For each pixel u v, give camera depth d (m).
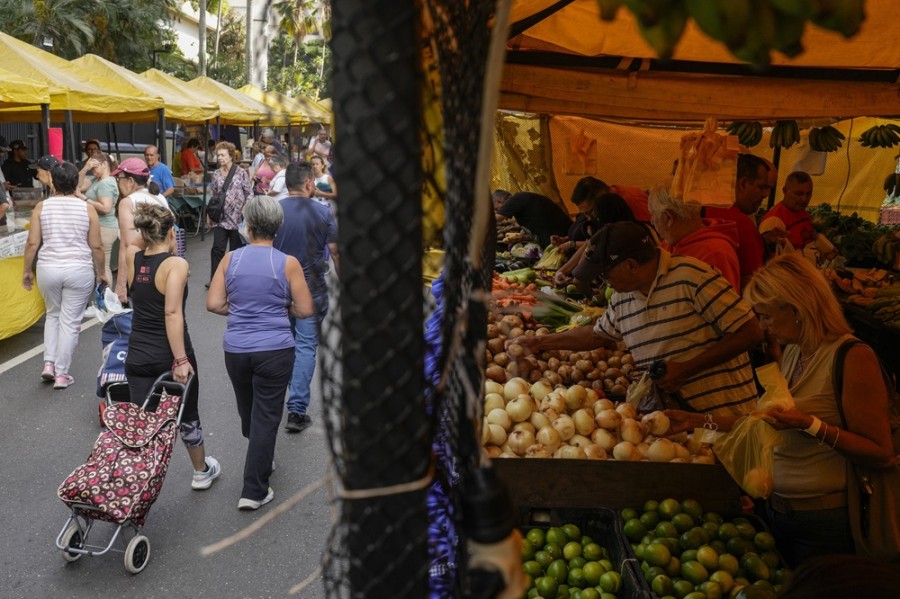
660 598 2.58
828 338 2.57
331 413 0.94
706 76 4.68
